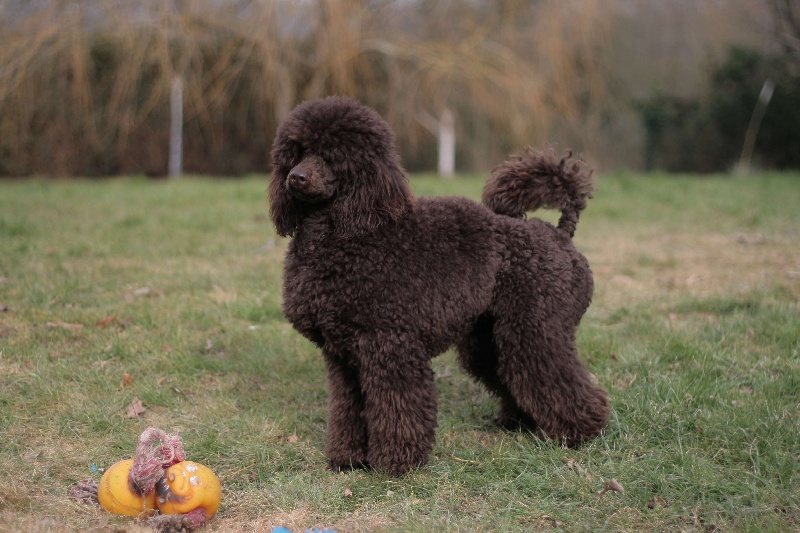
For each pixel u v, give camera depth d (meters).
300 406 4.32
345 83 14.71
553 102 15.54
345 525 3.06
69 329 5.10
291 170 3.30
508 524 3.06
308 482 3.42
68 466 3.49
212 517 3.11
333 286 3.31
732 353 4.75
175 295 6.03
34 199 10.49
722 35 21.05
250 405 4.27
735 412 3.91
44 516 2.97
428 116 16.33
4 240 7.57
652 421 3.90
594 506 3.24
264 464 3.60
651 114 20.78
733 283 6.64
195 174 16.47
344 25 14.55
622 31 20.38
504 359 3.70
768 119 19.55
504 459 3.60
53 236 7.88
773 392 4.16
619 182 13.77
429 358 3.50
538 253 3.64
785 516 3.11
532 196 3.79
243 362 4.80
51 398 4.10
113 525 2.89
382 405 3.38
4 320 5.21
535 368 3.63
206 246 7.84
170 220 9.06
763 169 19.86
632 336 5.25
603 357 4.85
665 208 10.80
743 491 3.26
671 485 3.35
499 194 3.88
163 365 4.66
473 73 15.03
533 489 3.37
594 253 8.01
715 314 5.77
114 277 6.47
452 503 3.26
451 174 16.39
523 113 15.10
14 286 5.95
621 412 4.04
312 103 3.45
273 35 14.55
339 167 3.30
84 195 11.11
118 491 2.98
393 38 15.65
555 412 3.69
